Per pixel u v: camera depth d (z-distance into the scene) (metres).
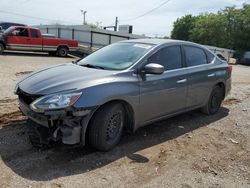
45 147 4.54
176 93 5.60
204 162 4.58
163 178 4.03
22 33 19.41
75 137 4.18
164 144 5.12
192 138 5.49
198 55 6.40
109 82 4.46
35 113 4.15
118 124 4.71
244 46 47.25
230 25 48.50
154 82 5.09
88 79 4.41
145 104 5.00
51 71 4.88
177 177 4.09
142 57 5.07
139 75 4.91
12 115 5.86
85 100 4.15
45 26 33.06
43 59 18.11
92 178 3.87
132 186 3.78
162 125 6.05
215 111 7.05
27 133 5.02
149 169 4.23
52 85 4.25
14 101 6.89
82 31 26.14
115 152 4.64
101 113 4.39
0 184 3.58
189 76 5.88
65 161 4.23
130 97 4.68
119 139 4.80
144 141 5.17
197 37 53.59
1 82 9.08
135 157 4.54
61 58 19.83
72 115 4.11
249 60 37.50
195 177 4.12
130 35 28.20
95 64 5.16
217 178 4.14
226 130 6.05
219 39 49.53
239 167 4.51
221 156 4.84
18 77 10.25
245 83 13.09
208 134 5.75
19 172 3.86
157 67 4.76
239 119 6.82
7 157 4.21
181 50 5.91
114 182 3.82
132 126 4.94
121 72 4.74
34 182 3.67
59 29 29.97
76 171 4.00
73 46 21.42
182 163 4.50
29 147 4.55
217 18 49.28
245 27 47.06
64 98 4.05
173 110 5.68
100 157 4.43
